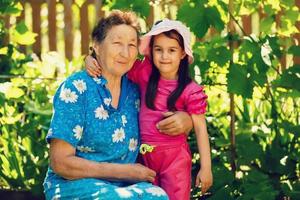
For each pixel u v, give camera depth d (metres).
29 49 7.77
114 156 5.01
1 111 6.43
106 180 4.93
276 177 6.31
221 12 6.02
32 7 7.80
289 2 6.41
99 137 4.96
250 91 5.89
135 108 5.16
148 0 6.09
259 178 6.09
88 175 4.88
